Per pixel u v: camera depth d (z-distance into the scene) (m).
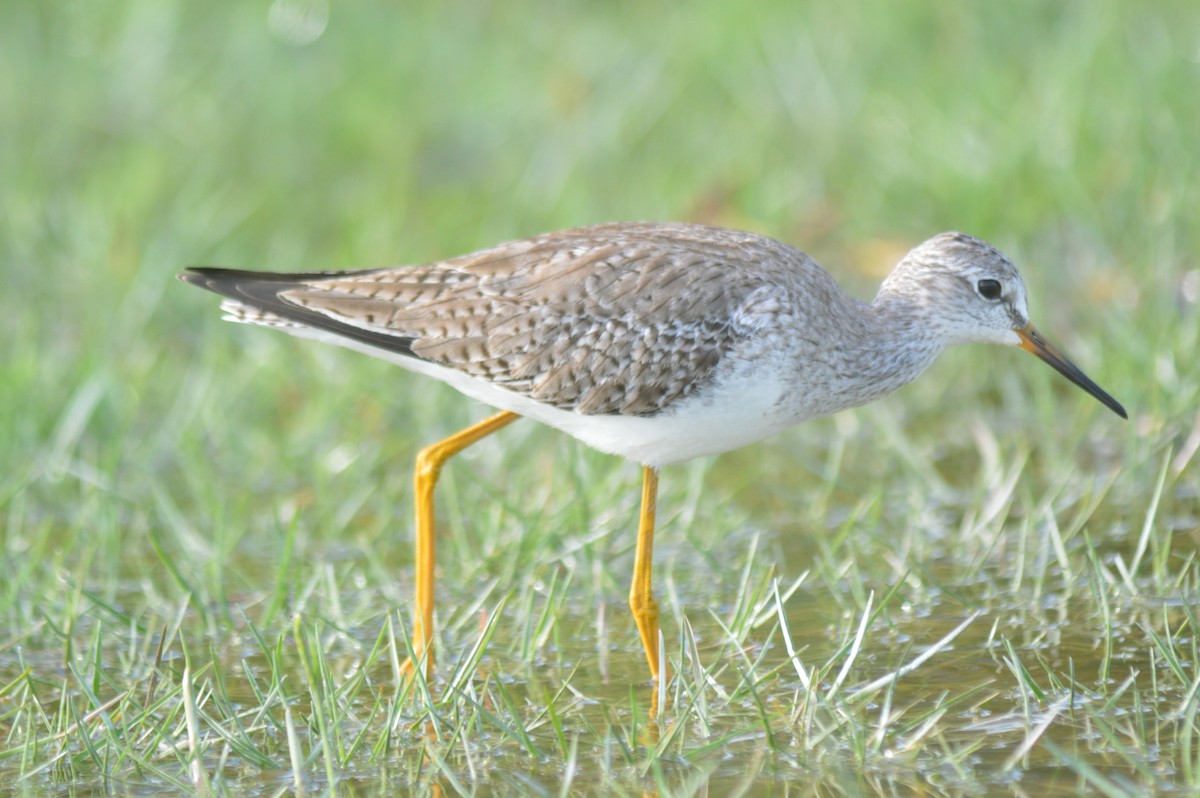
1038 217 16.03
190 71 20.97
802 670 9.21
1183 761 8.38
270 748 9.16
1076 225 15.73
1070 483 12.69
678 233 10.68
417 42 21.80
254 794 8.62
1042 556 11.28
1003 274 11.20
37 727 9.38
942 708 8.91
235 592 11.48
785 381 10.36
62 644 10.66
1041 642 10.16
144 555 12.24
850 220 16.86
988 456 13.05
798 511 12.81
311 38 21.97
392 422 14.43
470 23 22.34
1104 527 11.95
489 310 10.38
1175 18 19.09
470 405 14.27
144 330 15.67
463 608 11.13
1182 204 15.49
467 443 10.80
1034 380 14.58
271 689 9.35
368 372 14.80
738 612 10.14
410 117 20.25
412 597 11.37
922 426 14.34
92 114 20.19
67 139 19.61
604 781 8.62
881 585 11.22
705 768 8.66
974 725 9.04
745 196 17.25
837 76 19.31
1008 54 19.11
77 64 21.14
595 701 9.73
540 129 19.70
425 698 9.06
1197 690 8.84
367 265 16.83
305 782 8.73
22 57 21.17
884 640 10.30
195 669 10.22
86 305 15.86
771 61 19.72
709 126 19.14
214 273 10.60
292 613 11.00
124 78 20.83
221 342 15.39
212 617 11.01
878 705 9.37
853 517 11.53
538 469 13.29
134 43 21.27
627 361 10.23
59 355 15.09
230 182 18.64
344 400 14.38
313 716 9.16
